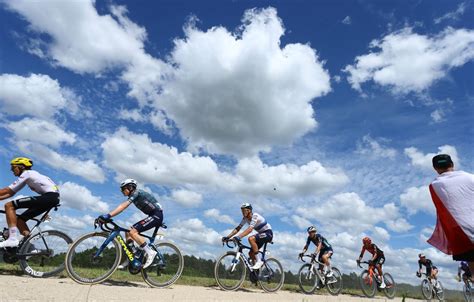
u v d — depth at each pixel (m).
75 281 5.66
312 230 10.33
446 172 3.82
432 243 3.88
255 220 8.27
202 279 8.40
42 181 6.07
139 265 6.18
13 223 5.73
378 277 11.73
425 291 13.02
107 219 5.88
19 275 5.79
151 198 6.52
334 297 8.99
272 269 8.63
